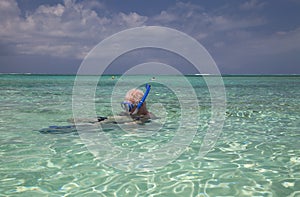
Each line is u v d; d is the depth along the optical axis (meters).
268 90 18.67
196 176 3.09
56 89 18.02
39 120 6.49
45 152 3.96
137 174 3.15
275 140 4.71
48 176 3.07
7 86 20.83
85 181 2.95
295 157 3.77
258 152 4.01
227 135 5.08
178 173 3.19
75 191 2.70
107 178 3.03
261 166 3.41
